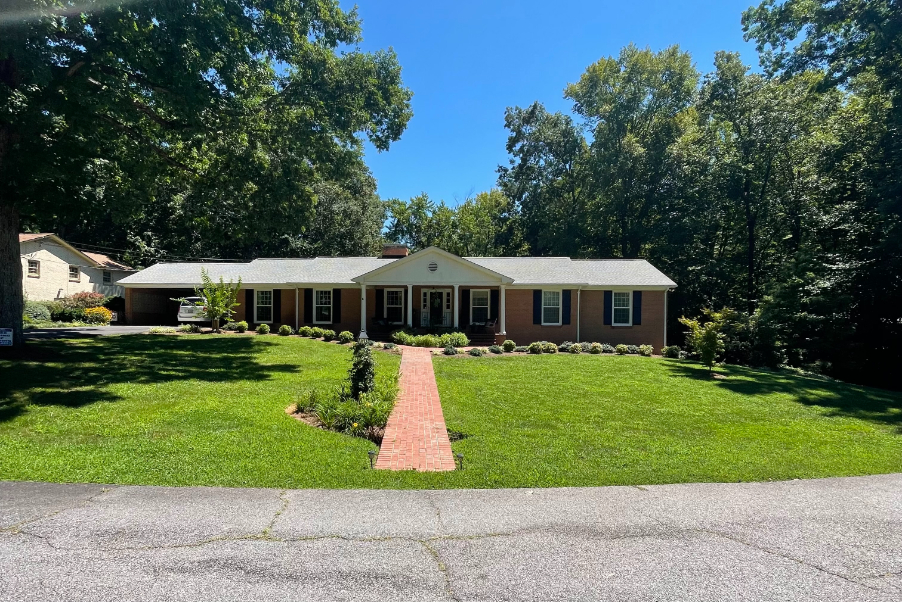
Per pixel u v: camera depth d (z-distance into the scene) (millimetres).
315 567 3170
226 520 3908
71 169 10883
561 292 21344
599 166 32188
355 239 39656
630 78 32000
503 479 5230
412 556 3355
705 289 28500
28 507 4105
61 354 12539
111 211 14578
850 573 3215
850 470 5910
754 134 26062
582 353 18438
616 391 11102
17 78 10352
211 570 3104
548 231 36969
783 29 18281
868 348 18188
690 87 31578
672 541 3674
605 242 35312
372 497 4559
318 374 11969
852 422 9016
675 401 10266
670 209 30578
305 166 15336
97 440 6305
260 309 23672
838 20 16859
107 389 9219
